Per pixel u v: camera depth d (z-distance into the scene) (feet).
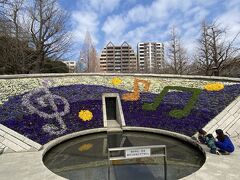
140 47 220.64
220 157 29.71
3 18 74.95
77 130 45.11
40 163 28.78
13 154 32.53
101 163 31.09
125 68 206.28
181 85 60.54
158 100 55.57
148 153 25.05
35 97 48.67
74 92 55.88
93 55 149.79
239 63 91.40
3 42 76.69
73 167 29.94
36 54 87.35
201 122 44.70
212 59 96.17
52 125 43.24
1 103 43.45
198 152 35.12
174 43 123.03
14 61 77.97
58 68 99.91
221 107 47.70
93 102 54.34
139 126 48.52
